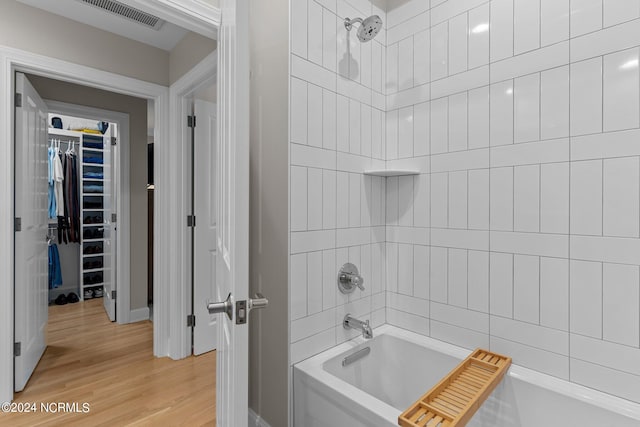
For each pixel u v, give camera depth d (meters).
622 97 1.20
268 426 1.58
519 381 1.38
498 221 1.52
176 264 2.44
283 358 1.49
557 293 1.36
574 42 1.31
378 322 1.92
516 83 1.46
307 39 1.51
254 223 1.66
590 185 1.27
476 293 1.59
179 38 2.34
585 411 1.23
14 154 1.96
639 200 1.17
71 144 4.05
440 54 1.72
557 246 1.35
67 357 2.49
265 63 1.57
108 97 3.05
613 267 1.23
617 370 1.22
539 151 1.39
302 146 1.49
